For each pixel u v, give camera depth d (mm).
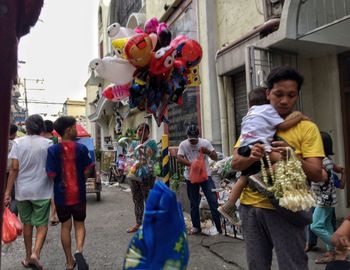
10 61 1430
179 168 8828
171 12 10625
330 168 4328
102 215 8633
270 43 5805
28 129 4922
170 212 2436
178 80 5004
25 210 4938
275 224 2609
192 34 9289
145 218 2453
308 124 2602
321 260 4484
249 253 2740
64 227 4680
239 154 2652
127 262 2434
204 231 6320
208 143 6332
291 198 2342
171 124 11086
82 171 4738
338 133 6031
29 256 5035
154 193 2479
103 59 4750
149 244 2383
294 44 5727
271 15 6434
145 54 4613
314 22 5559
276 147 2510
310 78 6426
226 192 6145
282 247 2584
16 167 4781
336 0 5285
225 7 8078
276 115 2623
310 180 2580
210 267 4785
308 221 2605
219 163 6539
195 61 5148
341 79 6000
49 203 4918
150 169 6594
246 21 7328
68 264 4707
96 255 5555
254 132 2600
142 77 4875
